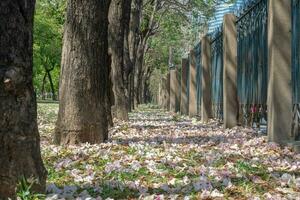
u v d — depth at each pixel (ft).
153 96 318.45
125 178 22.16
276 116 31.12
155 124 52.70
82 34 33.55
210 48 54.44
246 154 28.58
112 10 53.83
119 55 55.88
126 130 43.88
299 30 31.55
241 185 19.94
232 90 44.04
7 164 15.81
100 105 34.04
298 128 31.50
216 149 30.73
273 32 31.19
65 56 33.76
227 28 43.73
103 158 27.89
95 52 33.86
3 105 15.74
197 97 67.36
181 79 77.36
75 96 33.37
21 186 15.97
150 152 29.73
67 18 34.04
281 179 21.21
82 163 26.96
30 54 16.49
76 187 19.89
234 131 40.75
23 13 16.16
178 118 65.77
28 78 16.39
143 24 120.06
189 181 21.09
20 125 16.12
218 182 20.75
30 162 16.40
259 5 38.14
